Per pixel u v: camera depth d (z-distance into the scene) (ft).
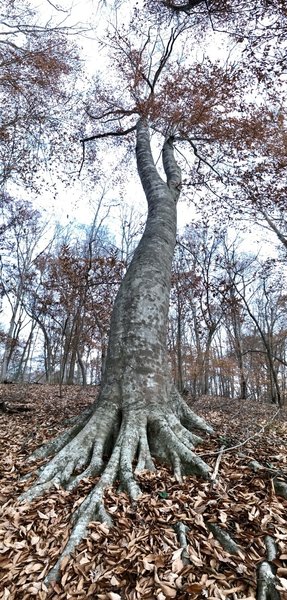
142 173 25.32
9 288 79.05
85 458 12.56
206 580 7.52
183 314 61.26
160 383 14.58
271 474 11.74
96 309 48.29
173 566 7.91
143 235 19.79
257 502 10.11
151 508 10.02
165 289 16.99
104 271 42.91
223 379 97.66
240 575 7.64
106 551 8.54
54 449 14.33
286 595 6.96
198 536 8.91
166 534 9.00
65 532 9.41
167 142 30.45
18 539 9.34
